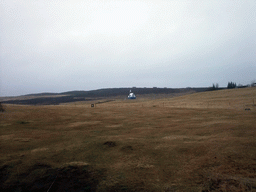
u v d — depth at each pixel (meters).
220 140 9.19
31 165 6.78
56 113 27.33
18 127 15.43
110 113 27.59
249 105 33.28
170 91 191.62
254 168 5.66
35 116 23.25
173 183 5.12
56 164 6.87
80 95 194.00
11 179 5.74
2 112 26.78
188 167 6.17
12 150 8.77
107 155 7.82
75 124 17.17
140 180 5.41
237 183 4.80
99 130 13.92
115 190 4.91
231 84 138.62
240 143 8.36
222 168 5.86
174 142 9.48
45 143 10.08
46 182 5.50
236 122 14.55
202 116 20.48
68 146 9.35
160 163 6.70
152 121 18.19
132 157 7.46
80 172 6.10
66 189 5.07
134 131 13.20
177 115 22.70
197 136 10.64
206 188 4.71
